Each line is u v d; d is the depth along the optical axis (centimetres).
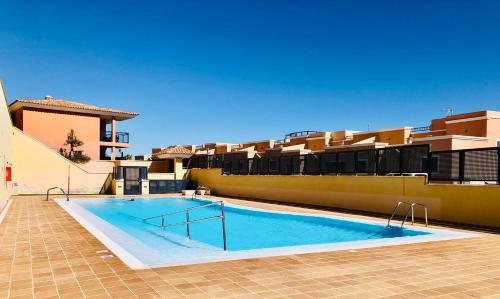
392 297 427
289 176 1969
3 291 430
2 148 1416
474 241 828
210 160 2789
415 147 1347
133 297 411
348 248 715
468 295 440
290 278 493
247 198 2266
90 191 2606
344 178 1631
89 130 3116
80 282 466
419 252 691
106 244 726
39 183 2420
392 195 1402
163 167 3175
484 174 1107
